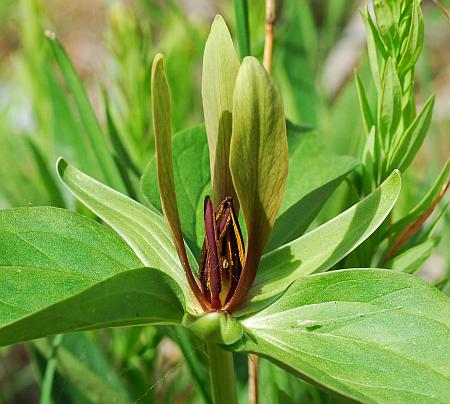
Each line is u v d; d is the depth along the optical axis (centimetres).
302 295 37
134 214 38
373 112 42
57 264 37
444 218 47
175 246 36
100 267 37
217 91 37
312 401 44
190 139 41
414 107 40
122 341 46
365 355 35
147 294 35
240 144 35
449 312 35
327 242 37
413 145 40
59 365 45
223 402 38
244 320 37
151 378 46
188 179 40
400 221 40
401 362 35
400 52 39
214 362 38
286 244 38
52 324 33
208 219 36
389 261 41
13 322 32
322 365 35
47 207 38
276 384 43
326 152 42
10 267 37
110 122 47
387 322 36
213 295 36
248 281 36
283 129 35
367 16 39
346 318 36
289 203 41
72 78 45
